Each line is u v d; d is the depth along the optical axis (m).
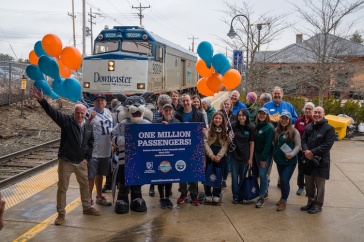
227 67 6.46
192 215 5.97
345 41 16.05
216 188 6.48
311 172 6.03
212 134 6.32
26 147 12.23
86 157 5.76
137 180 5.97
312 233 5.30
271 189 7.48
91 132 5.69
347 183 7.78
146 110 6.35
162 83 18.08
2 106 17.47
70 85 5.58
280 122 6.16
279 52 18.48
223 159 6.48
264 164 6.33
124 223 5.61
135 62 15.55
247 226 5.54
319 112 6.00
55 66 5.37
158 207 6.34
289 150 6.07
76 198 6.72
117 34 16.69
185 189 6.54
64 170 5.52
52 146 12.37
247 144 6.39
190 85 24.94
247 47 14.99
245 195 6.40
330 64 14.38
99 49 16.98
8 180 8.03
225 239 5.08
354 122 14.59
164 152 6.04
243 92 17.50
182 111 6.61
